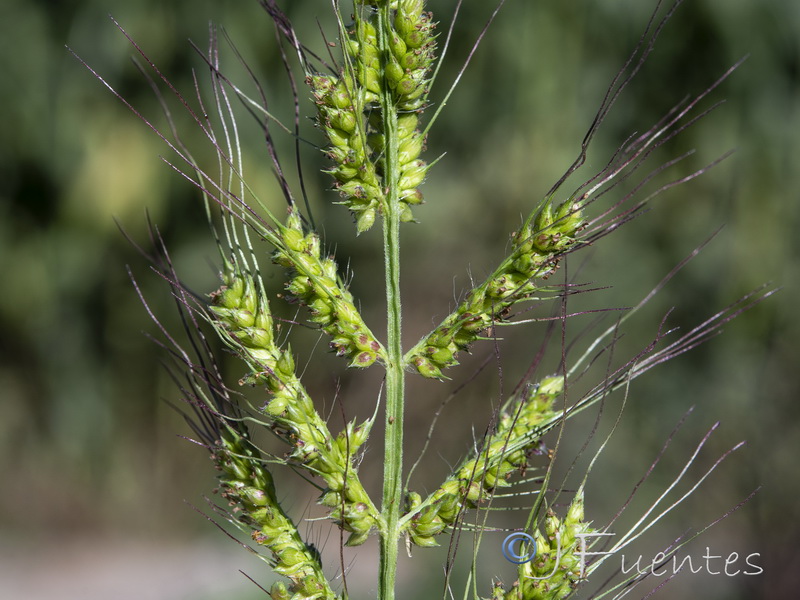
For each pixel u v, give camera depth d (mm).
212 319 208
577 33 679
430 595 481
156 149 728
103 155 734
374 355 205
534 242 201
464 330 203
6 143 783
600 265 666
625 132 683
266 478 206
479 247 748
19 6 756
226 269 205
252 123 666
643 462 646
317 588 204
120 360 895
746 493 616
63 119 749
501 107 702
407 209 207
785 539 591
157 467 931
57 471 947
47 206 825
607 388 206
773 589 571
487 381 723
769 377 649
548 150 686
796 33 640
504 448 200
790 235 663
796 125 650
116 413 915
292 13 650
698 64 665
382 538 203
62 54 751
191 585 635
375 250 777
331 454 202
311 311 206
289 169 664
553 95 684
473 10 688
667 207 670
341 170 204
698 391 660
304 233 209
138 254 807
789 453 623
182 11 696
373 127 210
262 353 203
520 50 686
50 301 851
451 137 726
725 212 665
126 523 921
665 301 667
